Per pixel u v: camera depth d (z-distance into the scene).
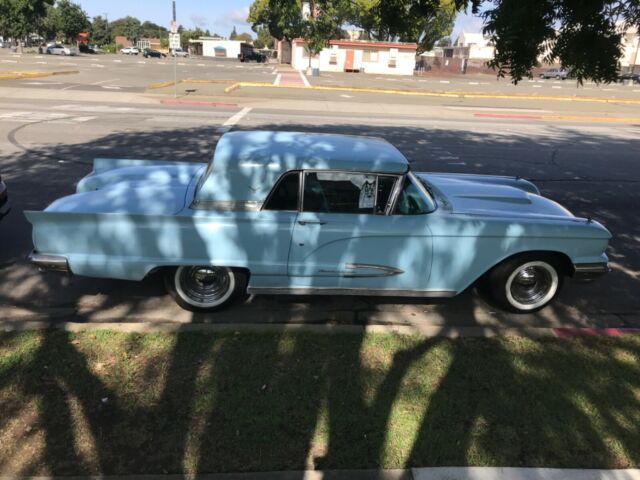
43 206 6.91
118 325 3.86
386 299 4.72
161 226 3.86
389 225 3.97
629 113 23.88
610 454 2.83
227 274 4.15
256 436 2.85
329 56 55.50
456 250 4.09
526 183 5.39
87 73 33.31
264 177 3.88
